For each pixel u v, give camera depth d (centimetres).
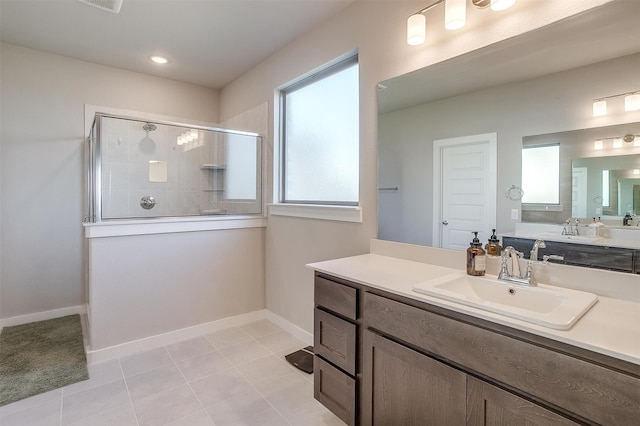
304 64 263
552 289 132
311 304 262
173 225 265
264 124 315
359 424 152
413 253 189
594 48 126
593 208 128
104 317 236
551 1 134
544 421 93
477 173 162
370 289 146
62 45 287
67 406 182
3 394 192
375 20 206
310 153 276
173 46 287
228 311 298
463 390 112
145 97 353
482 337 107
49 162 308
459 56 164
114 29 258
